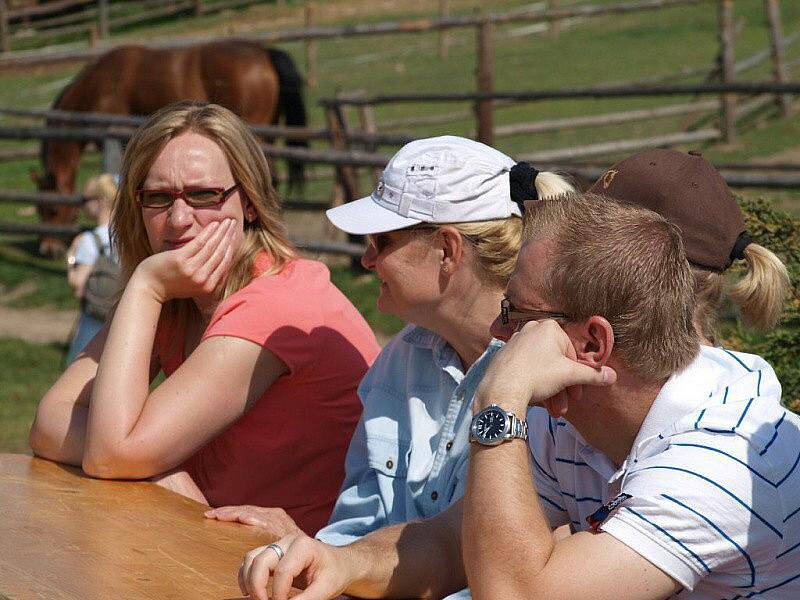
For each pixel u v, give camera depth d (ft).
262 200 13.65
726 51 69.72
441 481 11.33
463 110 84.74
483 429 8.24
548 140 73.20
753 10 118.73
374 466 11.84
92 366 13.97
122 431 12.18
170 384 12.51
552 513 10.04
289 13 154.20
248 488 13.50
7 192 60.59
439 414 11.68
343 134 52.26
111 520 10.82
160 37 144.97
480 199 11.04
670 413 8.33
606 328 8.19
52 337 45.91
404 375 12.11
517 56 111.04
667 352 8.26
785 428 8.28
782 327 13.19
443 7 132.46
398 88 99.45
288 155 50.75
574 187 11.73
